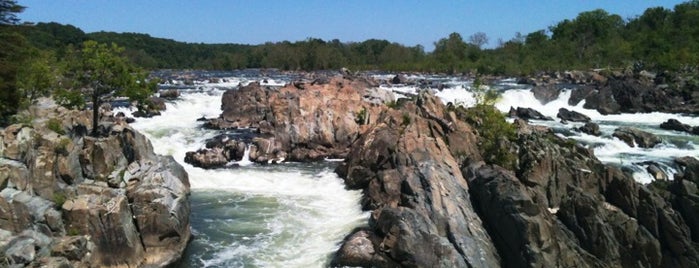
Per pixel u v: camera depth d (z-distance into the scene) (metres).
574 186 40.06
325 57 193.25
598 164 43.72
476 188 38.06
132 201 33.16
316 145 60.47
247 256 34.09
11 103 45.38
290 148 59.62
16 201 29.33
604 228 35.47
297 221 39.94
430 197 37.00
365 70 184.62
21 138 32.69
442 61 182.38
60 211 30.98
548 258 32.59
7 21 53.34
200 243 35.78
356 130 62.19
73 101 44.44
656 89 97.38
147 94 46.16
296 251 34.94
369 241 34.25
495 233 35.12
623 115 91.62
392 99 78.75
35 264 27.20
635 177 50.09
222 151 56.44
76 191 32.94
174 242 33.38
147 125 66.38
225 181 49.59
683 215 38.12
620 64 159.25
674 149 62.00
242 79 121.75
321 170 54.06
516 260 33.22
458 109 61.56
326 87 75.44
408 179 39.19
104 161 35.50
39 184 31.67
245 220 39.97
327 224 39.41
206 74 152.62
